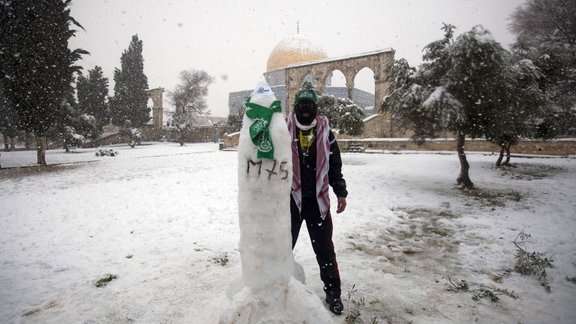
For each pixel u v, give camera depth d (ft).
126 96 157.38
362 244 14.52
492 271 11.68
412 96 29.30
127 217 19.75
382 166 47.67
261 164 6.94
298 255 13.00
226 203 23.21
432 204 23.24
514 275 11.30
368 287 10.32
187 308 9.05
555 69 37.50
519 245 14.33
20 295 9.94
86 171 47.65
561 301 9.40
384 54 105.91
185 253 13.47
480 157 57.67
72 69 66.80
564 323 8.28
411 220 19.21
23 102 59.31
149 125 176.45
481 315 8.71
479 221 18.51
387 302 9.40
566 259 12.53
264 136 6.86
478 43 25.31
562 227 16.88
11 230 17.40
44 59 60.80
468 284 10.59
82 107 155.84
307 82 26.45
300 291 7.11
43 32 60.75
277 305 6.98
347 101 55.88
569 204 22.13
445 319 8.54
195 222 18.37
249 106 7.20
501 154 43.52
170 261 12.59
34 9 59.67
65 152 107.34
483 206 22.54
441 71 29.76
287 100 129.90
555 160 51.08
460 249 14.07
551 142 58.13
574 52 38.42
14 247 14.55
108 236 16.03
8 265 12.42
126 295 9.86
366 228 17.26
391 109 33.04
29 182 37.86
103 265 12.29
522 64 31.48
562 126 58.59
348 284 10.51
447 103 26.55
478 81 26.37
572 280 10.75
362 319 8.52
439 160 53.67
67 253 13.66
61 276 11.34
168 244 14.64
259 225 6.97
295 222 8.96
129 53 158.30
